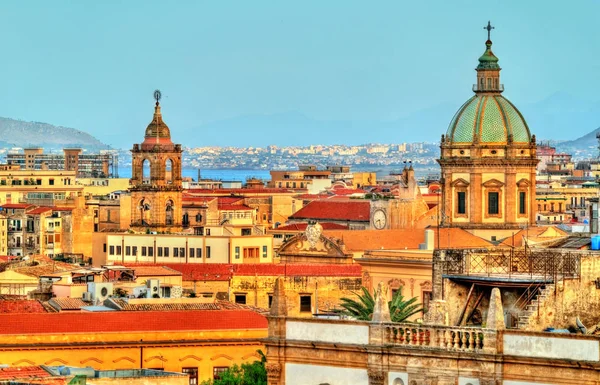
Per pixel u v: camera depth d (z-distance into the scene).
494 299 186.25
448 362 188.00
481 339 187.50
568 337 182.12
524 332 184.50
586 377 181.00
